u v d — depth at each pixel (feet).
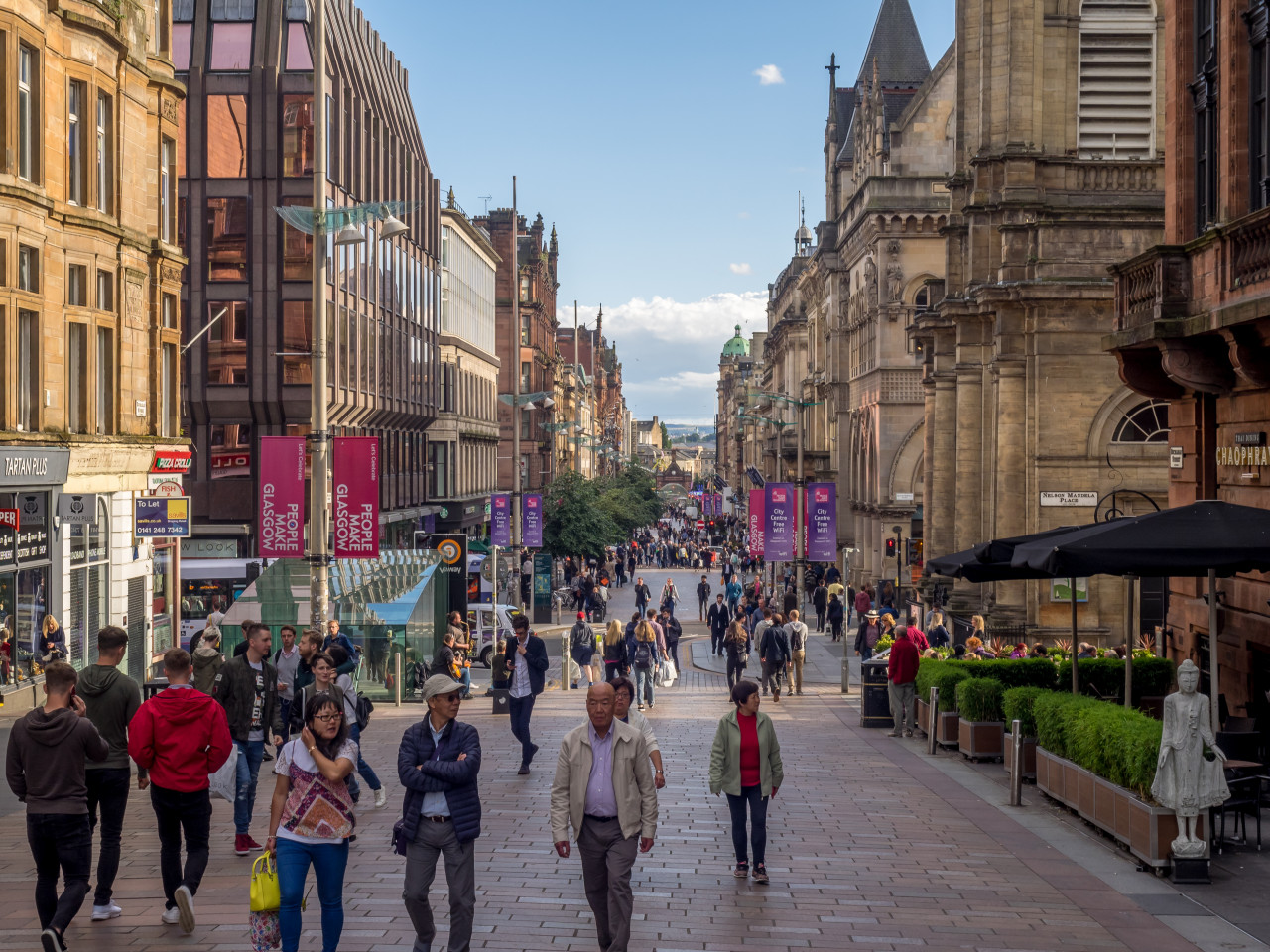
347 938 31.71
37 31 81.35
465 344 258.16
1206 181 61.26
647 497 391.86
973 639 86.48
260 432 160.15
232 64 158.71
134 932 31.89
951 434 126.52
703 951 31.53
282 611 86.74
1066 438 104.37
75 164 89.15
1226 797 39.68
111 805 33.24
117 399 94.63
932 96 188.96
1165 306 60.03
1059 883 38.93
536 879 38.14
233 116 158.10
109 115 93.45
